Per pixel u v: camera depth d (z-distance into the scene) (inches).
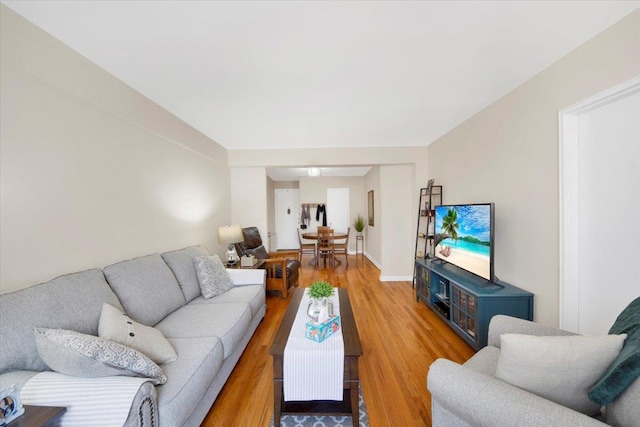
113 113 76.5
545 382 34.6
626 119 58.6
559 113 70.1
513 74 78.0
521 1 50.0
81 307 53.5
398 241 174.1
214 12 52.1
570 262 69.2
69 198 63.4
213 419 59.8
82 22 54.6
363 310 123.5
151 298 72.6
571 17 54.6
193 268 98.0
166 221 102.4
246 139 143.8
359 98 93.4
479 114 106.6
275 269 143.6
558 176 71.2
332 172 261.9
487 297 79.7
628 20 54.0
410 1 49.9
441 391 38.5
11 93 51.7
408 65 72.7
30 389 38.7
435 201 149.9
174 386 47.2
